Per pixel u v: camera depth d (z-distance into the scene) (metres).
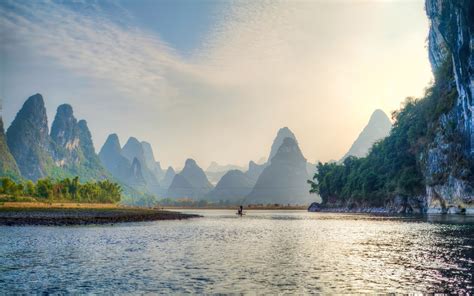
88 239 43.81
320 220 91.69
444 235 44.09
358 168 163.50
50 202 142.62
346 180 172.88
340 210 168.38
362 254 31.42
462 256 28.66
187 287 20.41
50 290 19.94
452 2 87.50
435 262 26.41
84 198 171.62
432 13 117.94
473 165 95.19
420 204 120.94
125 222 77.94
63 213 99.69
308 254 32.03
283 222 85.31
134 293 19.30
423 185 120.31
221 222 86.56
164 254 32.41
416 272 23.27
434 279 21.31
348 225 68.50
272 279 22.16
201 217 121.31
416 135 124.31
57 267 26.25
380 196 141.25
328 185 183.88
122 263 27.86
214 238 46.56
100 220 77.56
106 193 188.25
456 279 21.22
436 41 122.56
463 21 85.19
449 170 102.81
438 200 107.88
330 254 31.81
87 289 20.09
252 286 20.53
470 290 18.94
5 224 63.38
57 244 39.03
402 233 48.59
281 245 38.78
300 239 44.78
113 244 39.41
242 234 52.44
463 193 97.19
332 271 24.33
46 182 154.88
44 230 54.91
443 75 111.12
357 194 155.25
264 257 30.56
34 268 25.89
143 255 31.86
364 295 18.53
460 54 89.12
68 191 167.25
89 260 29.22
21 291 19.75
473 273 22.72
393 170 136.88
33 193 153.38
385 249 34.06
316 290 19.59
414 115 135.88
